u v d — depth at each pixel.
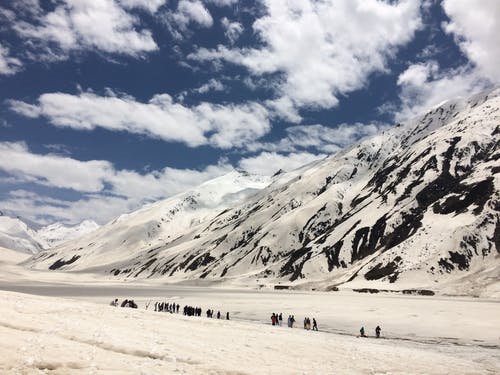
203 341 30.08
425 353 38.78
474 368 32.31
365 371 26.73
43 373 16.73
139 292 158.50
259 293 153.38
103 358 20.00
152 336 28.62
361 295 135.25
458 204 183.00
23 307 32.97
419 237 172.75
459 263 150.50
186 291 170.38
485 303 94.94
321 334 49.06
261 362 25.48
